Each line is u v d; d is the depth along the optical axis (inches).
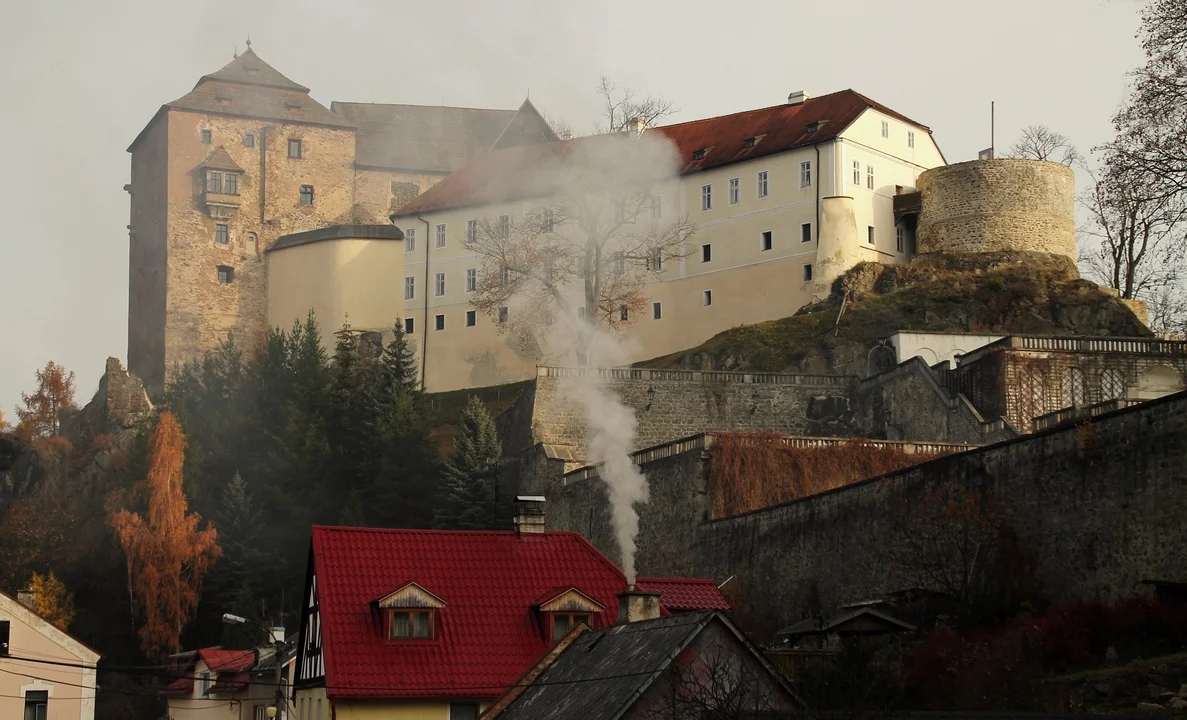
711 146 4424.2
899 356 3516.2
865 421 3506.4
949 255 4104.3
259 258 5472.4
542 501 1870.1
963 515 1996.8
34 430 4709.6
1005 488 1995.6
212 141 5526.6
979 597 1875.0
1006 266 4013.3
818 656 1721.2
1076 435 1883.6
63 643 2383.1
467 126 6013.8
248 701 2405.3
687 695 1264.8
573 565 1834.4
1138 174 1955.0
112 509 3799.2
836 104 4291.3
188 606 3494.1
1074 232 4185.5
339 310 4987.7
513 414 3730.3
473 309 4726.9
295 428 3988.7
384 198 5728.3
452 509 3575.3
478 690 1663.4
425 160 5816.9
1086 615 1721.2
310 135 5639.8
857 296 3986.2
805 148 4178.2
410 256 4916.3
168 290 5378.9
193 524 3602.4
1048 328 3821.4
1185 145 1926.7
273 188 5561.0
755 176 4264.3
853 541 2273.6
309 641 1817.2
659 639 1349.7
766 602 2481.5
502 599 1765.5
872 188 4205.2
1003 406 3100.4
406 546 1804.9
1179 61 1941.4
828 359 3789.4
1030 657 1660.9
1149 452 1776.6
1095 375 3139.8
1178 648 1601.9
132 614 3513.8
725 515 2736.2
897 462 2842.0
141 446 4072.3
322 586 1739.7
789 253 4165.8
